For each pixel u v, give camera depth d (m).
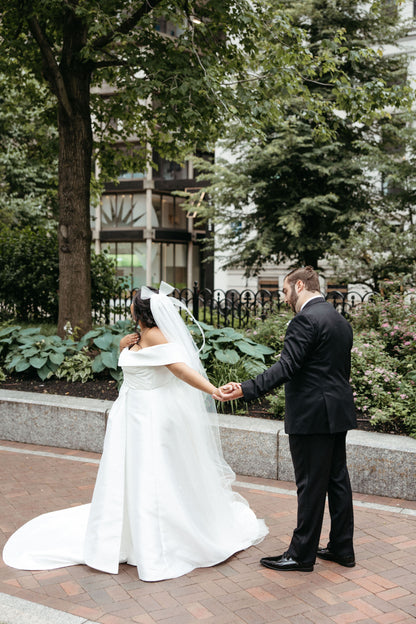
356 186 17.56
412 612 3.17
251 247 19.11
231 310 10.24
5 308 13.38
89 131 9.18
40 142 17.45
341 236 17.38
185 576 3.60
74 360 7.68
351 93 8.77
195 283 10.66
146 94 8.34
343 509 3.65
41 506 4.68
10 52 10.48
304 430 3.45
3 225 17.70
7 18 10.01
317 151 16.58
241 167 17.95
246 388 3.42
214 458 3.98
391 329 7.62
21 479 5.33
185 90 8.10
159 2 8.84
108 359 7.34
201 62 8.48
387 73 16.27
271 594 3.36
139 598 3.32
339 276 15.08
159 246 40.25
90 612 3.16
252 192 18.55
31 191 21.58
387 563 3.75
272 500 4.90
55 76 8.76
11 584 3.48
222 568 3.71
